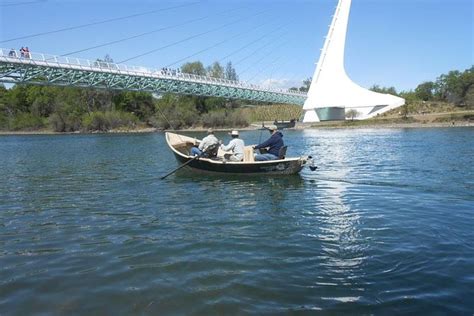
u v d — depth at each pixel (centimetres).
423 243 695
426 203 1005
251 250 679
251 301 498
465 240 707
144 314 472
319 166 1766
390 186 1248
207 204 1044
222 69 11006
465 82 9800
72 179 1539
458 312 466
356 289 526
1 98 9506
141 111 8931
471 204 988
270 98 9156
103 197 1163
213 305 488
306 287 533
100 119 8081
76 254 674
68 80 5781
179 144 1831
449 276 556
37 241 751
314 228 805
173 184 1355
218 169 1495
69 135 7025
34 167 2003
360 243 705
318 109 9588
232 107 10106
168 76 6956
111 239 754
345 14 9588
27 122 8694
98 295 520
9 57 4975
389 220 853
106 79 6150
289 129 7500
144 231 804
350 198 1085
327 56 9631
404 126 7050
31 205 1071
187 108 8419
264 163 1419
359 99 9525
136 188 1300
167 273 586
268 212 945
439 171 1534
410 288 525
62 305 496
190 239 745
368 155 2245
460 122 6988
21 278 577
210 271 590
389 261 616
